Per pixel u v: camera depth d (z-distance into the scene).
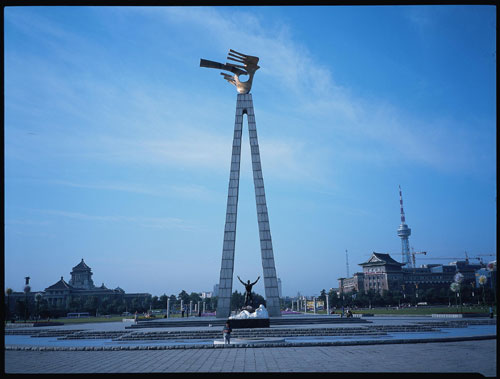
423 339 27.77
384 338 31.61
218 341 29.58
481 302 146.38
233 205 58.91
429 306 157.50
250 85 64.12
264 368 17.33
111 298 198.88
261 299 121.69
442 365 17.55
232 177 60.19
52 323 61.34
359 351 23.17
